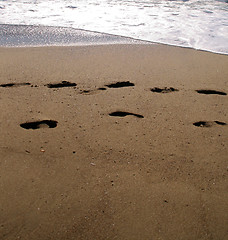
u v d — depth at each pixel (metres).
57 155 2.31
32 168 2.17
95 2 8.81
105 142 2.48
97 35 5.65
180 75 3.93
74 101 3.12
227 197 2.00
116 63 4.25
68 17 6.93
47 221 1.77
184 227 1.78
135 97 3.27
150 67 4.16
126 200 1.94
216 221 1.83
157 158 2.33
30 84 3.48
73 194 1.96
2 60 4.21
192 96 3.36
